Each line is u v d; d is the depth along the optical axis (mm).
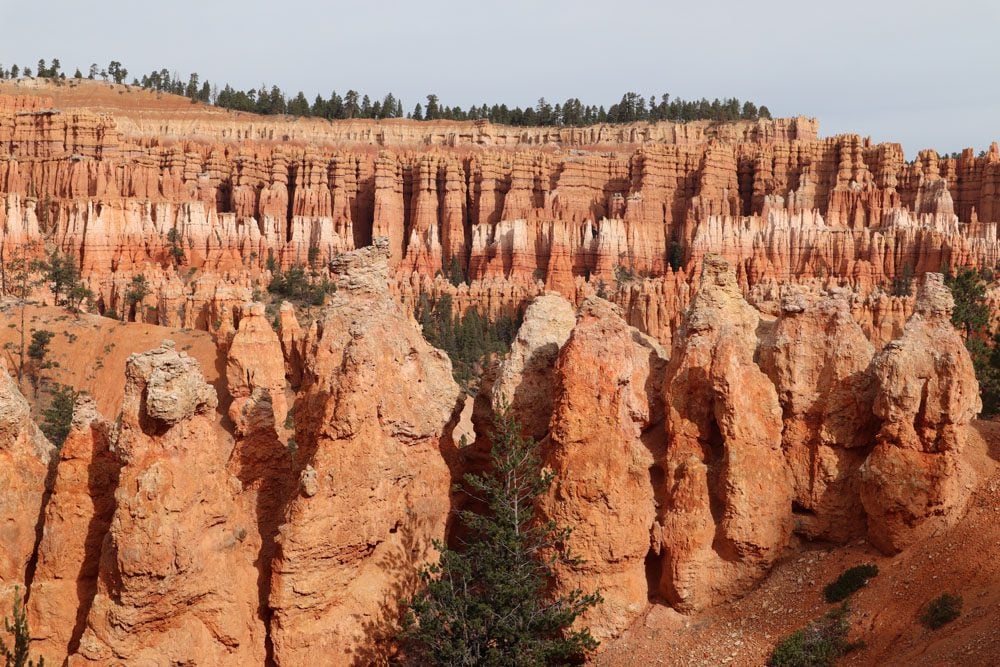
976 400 26969
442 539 29312
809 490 28766
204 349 104375
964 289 70750
